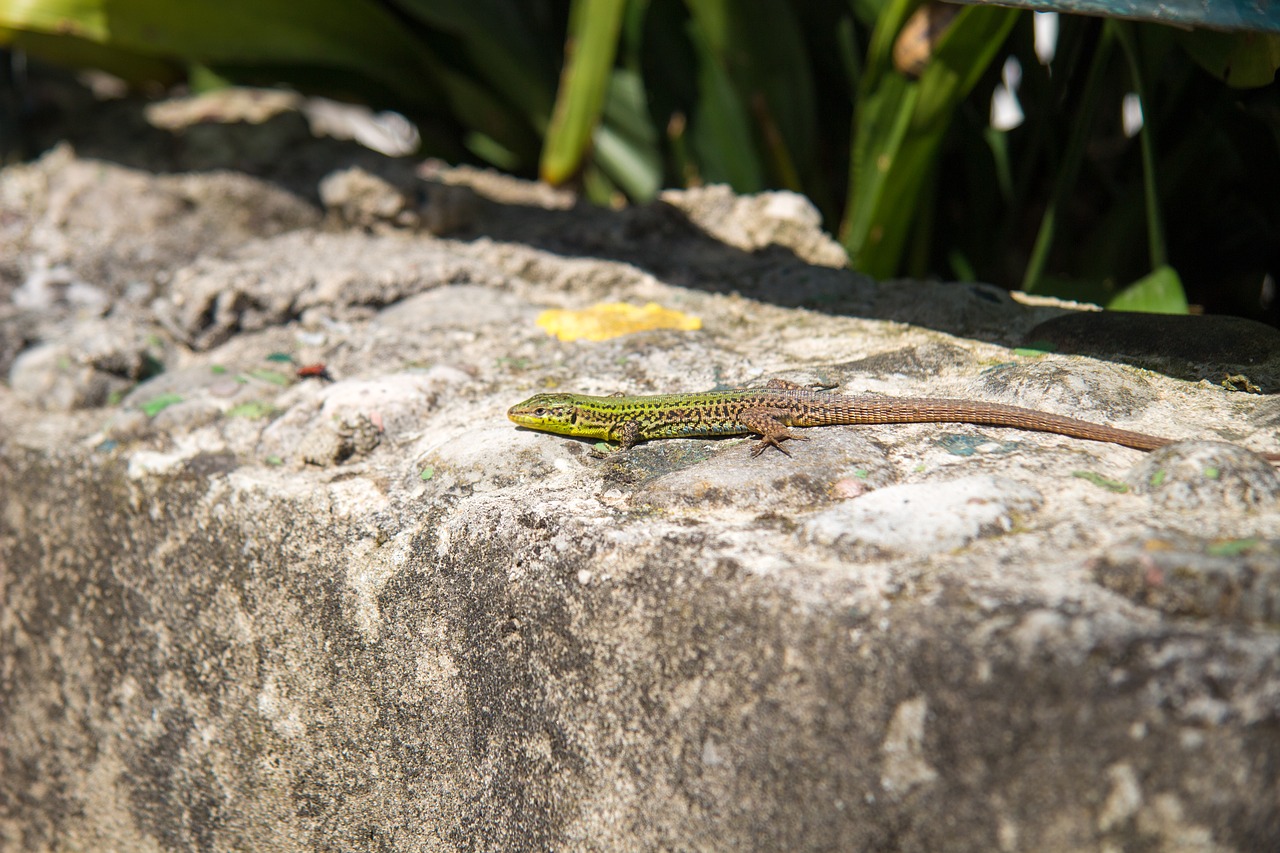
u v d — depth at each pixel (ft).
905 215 3.39
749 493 2.82
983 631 2.65
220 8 3.53
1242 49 3.01
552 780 2.83
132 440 3.07
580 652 2.80
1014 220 3.45
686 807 2.76
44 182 3.52
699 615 2.74
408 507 2.90
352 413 3.02
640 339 3.15
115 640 3.07
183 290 3.26
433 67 3.67
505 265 3.36
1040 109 3.37
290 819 3.00
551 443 2.94
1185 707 2.60
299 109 3.70
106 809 3.12
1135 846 2.61
